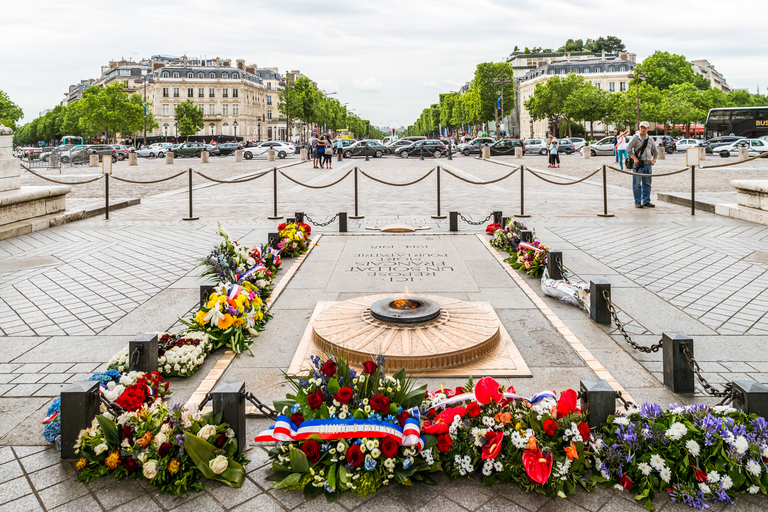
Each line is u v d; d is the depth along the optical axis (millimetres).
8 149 11203
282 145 49844
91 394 3279
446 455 3084
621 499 2900
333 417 3002
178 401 3885
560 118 85125
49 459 3293
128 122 80625
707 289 6535
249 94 115938
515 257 7688
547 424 2986
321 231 10602
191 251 9023
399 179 23969
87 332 5379
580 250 8734
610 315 5434
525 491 2955
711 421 2955
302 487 2959
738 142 40062
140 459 3010
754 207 11359
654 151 13078
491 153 48188
